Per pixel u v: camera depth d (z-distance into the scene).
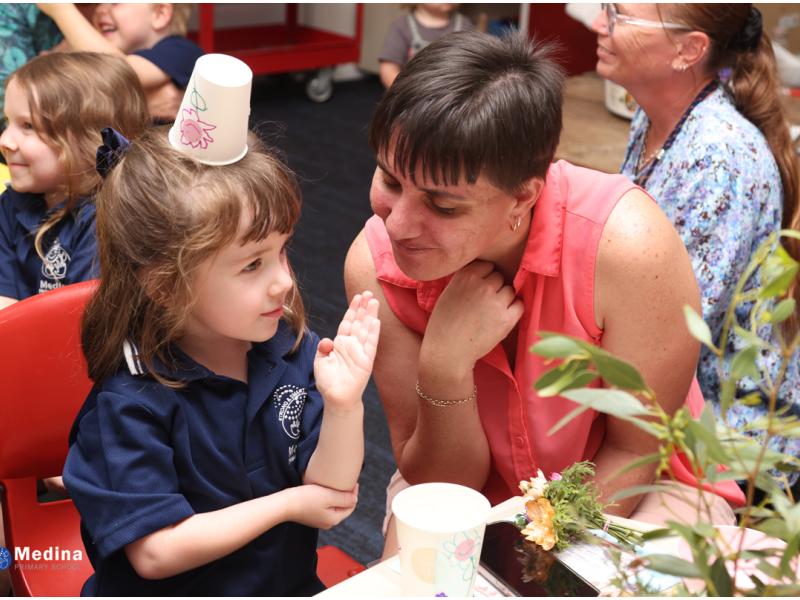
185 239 1.14
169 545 1.16
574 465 1.17
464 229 1.19
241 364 1.30
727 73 1.92
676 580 1.04
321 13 6.46
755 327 0.73
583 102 3.04
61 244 1.96
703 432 0.69
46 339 1.50
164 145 1.21
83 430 1.21
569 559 1.09
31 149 1.94
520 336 1.43
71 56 2.01
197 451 1.24
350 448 1.27
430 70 1.13
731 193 1.79
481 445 1.48
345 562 1.55
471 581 1.01
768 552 0.75
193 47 3.06
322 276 3.79
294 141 5.36
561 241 1.36
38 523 1.59
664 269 1.34
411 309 1.49
